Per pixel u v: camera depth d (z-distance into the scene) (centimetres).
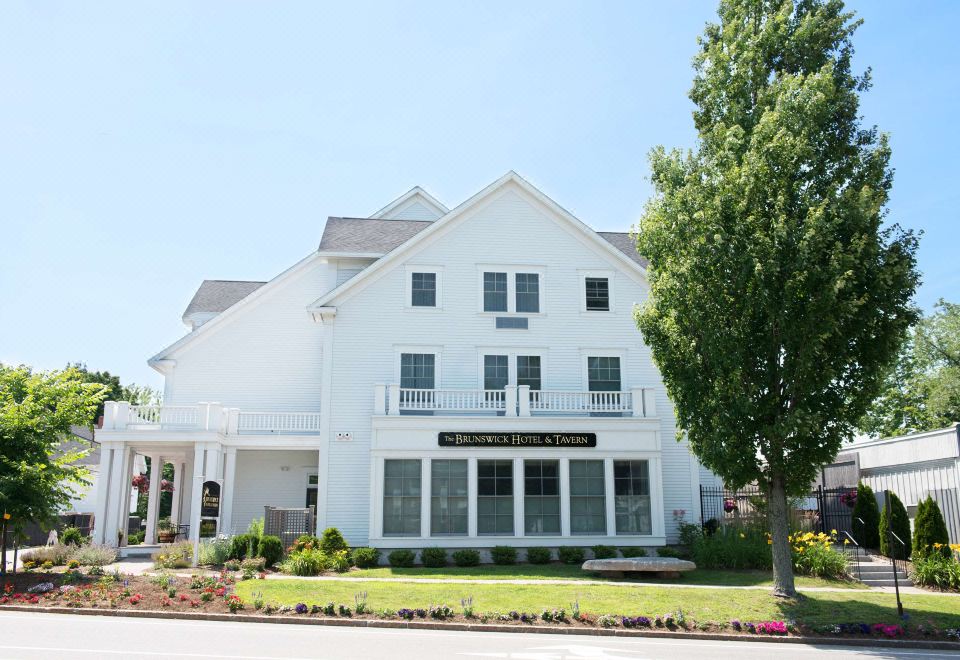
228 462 2731
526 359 2908
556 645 1370
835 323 1619
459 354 2873
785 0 1881
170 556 2192
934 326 4766
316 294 3181
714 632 1548
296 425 2864
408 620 1544
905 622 1633
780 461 1728
